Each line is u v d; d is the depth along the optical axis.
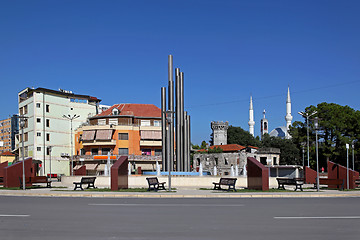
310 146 78.25
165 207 17.47
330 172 33.66
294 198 23.52
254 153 95.75
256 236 10.53
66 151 86.00
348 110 77.19
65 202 20.11
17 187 32.19
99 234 10.78
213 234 10.79
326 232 11.12
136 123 80.19
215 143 128.75
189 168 41.06
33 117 80.81
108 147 77.31
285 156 103.12
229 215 14.63
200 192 26.58
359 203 19.72
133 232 11.07
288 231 11.27
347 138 71.50
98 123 80.00
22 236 10.55
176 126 40.38
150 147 79.38
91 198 23.09
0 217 14.04
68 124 87.25
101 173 76.75
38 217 14.02
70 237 10.40
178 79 40.47
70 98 89.88
